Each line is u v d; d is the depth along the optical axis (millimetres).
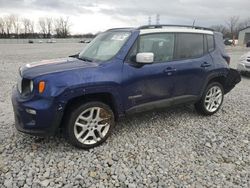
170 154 3811
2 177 3146
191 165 3547
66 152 3742
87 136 3826
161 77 4352
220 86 5469
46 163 3463
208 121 5145
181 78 4656
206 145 4133
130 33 4195
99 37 4863
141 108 4246
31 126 3506
